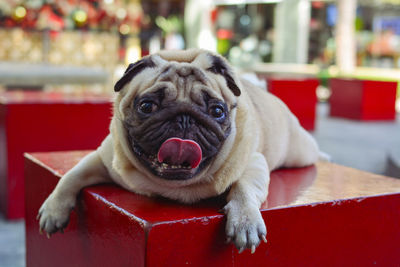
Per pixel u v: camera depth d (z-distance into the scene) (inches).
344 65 606.5
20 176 155.9
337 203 77.1
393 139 310.8
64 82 243.1
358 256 80.2
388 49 687.1
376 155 257.1
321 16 747.4
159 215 66.8
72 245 85.4
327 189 84.4
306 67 681.6
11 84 231.0
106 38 301.6
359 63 706.2
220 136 64.9
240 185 71.6
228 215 66.8
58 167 93.7
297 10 697.0
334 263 78.1
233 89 69.6
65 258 88.0
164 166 65.3
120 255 69.9
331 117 419.8
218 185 71.8
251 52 767.7
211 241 67.1
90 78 251.4
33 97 173.9
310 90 334.3
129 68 69.5
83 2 288.8
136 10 312.0
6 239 141.3
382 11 714.8
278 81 322.0
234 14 818.2
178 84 65.0
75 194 81.9
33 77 234.8
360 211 79.4
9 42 272.4
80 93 206.5
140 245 64.2
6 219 157.3
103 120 164.9
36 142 156.2
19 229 149.8
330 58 723.4
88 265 80.0
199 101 63.9
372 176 96.7
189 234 65.4
